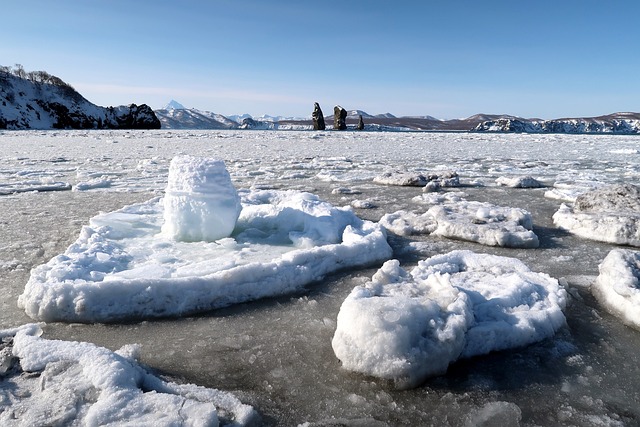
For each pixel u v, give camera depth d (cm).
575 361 289
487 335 299
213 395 241
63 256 418
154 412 215
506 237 540
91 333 320
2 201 772
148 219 598
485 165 1484
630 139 3441
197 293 359
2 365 252
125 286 346
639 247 537
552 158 1745
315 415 236
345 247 456
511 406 243
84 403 222
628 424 232
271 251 482
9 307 355
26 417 211
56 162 1435
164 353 295
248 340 312
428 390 259
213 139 2994
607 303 369
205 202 508
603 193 656
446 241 564
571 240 573
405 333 269
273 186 982
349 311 286
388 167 1407
